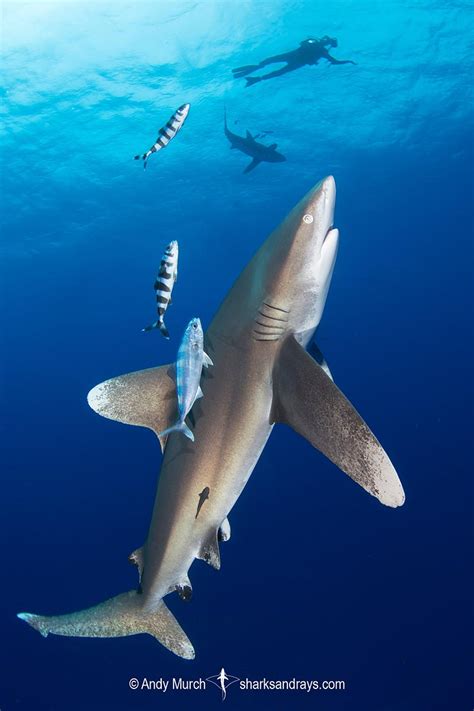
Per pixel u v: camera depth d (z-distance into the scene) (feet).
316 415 12.43
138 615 15.44
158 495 14.44
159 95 79.82
